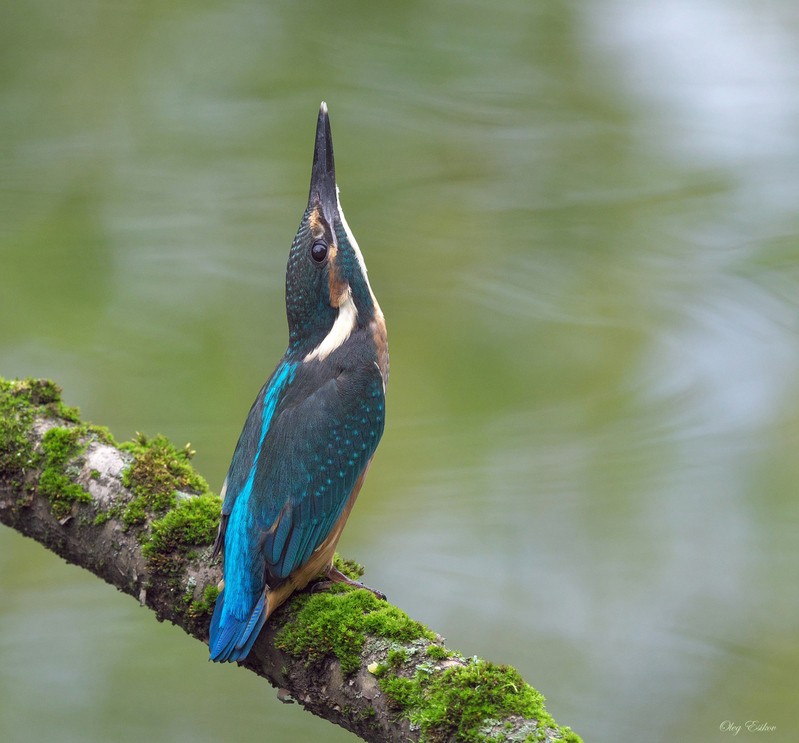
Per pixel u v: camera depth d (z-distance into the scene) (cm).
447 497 1402
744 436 1459
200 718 1221
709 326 1556
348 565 768
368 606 631
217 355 1445
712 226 1642
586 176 1667
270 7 1703
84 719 1202
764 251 1608
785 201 1634
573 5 1731
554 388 1507
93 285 1484
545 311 1548
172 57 1672
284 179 1606
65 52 1653
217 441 1376
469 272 1585
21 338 1420
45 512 723
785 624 1297
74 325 1442
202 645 1293
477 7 1711
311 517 691
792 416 1471
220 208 1573
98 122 1622
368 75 1681
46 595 1341
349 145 1642
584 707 1221
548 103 1691
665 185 1653
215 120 1639
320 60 1684
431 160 1647
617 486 1402
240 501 682
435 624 1291
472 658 585
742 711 1222
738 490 1408
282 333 1495
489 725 546
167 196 1571
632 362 1524
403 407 1487
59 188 1554
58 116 1617
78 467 725
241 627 634
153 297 1490
